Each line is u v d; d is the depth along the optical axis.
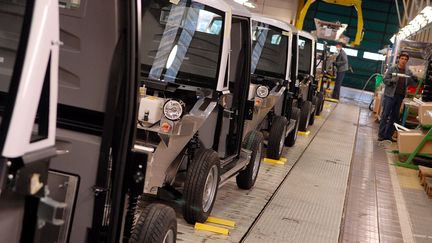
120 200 2.58
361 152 11.16
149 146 4.34
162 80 4.91
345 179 8.34
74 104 2.68
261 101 6.93
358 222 6.27
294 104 10.80
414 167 10.15
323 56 17.17
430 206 7.52
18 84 1.67
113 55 2.58
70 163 2.59
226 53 5.00
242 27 5.64
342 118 16.69
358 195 7.53
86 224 2.60
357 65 32.22
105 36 2.58
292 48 9.09
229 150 5.82
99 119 2.68
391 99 12.62
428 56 13.35
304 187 7.36
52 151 1.85
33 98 1.68
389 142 12.82
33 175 1.77
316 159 9.52
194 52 4.98
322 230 5.66
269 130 8.82
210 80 4.97
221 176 5.35
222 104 5.21
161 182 4.48
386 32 31.58
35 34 1.70
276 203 6.35
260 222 5.57
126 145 2.55
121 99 2.57
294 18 29.20
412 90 13.81
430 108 10.10
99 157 2.57
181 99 4.71
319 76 15.63
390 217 6.70
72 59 2.65
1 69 2.02
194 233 4.88
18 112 1.65
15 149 1.64
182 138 4.49
